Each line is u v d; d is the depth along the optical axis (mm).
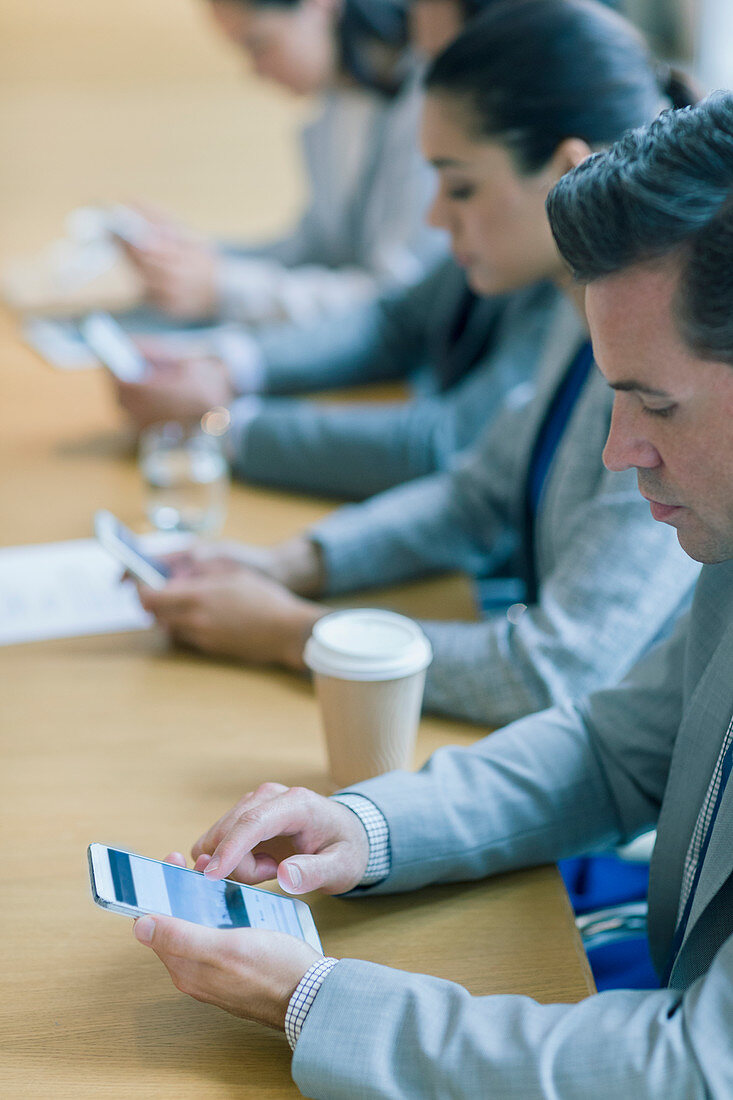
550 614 1229
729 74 4395
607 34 1243
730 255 686
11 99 7262
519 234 1312
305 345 2264
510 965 911
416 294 2295
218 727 1231
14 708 1261
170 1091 786
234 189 6250
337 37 2641
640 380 744
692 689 970
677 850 958
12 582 1526
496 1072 728
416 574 1599
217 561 1510
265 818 903
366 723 1089
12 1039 825
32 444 2023
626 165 716
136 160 6551
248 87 7684
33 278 2863
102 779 1134
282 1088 791
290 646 1339
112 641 1414
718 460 754
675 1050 707
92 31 8273
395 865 969
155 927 806
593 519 1239
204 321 2758
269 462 1896
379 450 1837
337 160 2930
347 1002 791
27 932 931
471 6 1750
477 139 1266
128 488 1848
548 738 1069
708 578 958
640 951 1203
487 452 1626
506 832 1017
